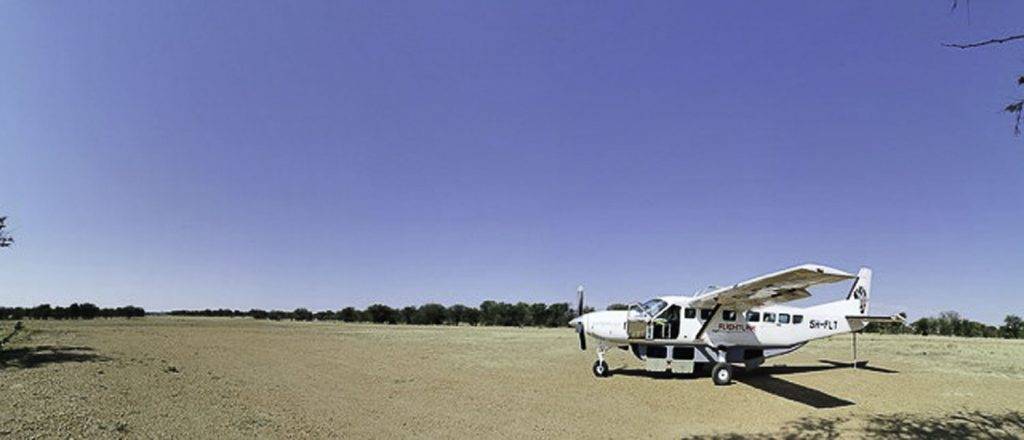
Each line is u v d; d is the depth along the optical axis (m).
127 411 8.05
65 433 6.62
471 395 11.06
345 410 9.16
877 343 29.09
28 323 35.66
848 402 10.95
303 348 20.88
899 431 8.34
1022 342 31.97
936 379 14.32
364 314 63.09
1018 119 5.91
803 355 21.25
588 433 8.16
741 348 15.09
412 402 10.15
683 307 14.85
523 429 8.28
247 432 7.31
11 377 10.67
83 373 11.69
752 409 10.23
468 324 57.16
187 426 7.42
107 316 61.22
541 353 20.25
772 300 14.12
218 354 17.66
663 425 8.80
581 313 18.62
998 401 11.01
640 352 15.03
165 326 37.81
